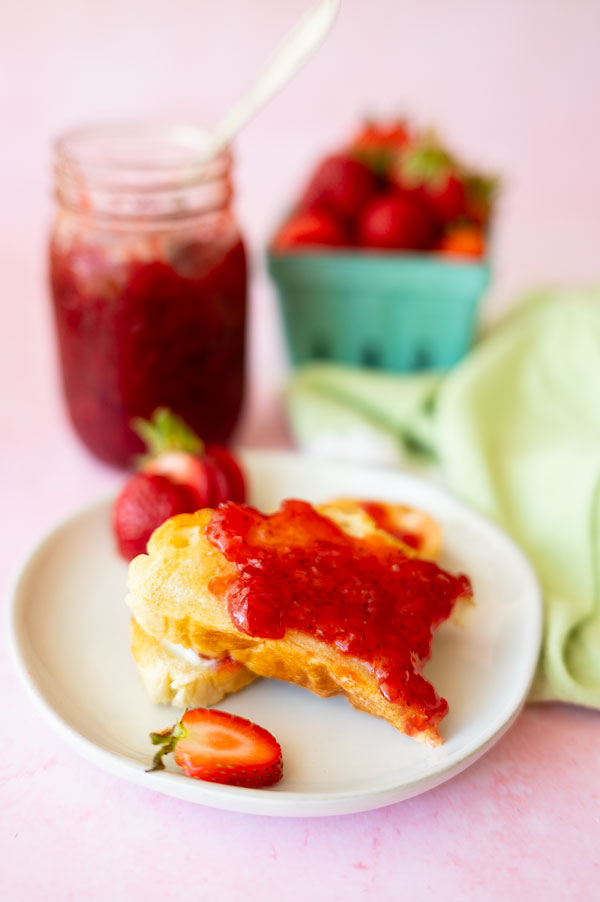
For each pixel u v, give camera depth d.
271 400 0.68
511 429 0.61
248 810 0.44
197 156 0.59
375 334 0.66
